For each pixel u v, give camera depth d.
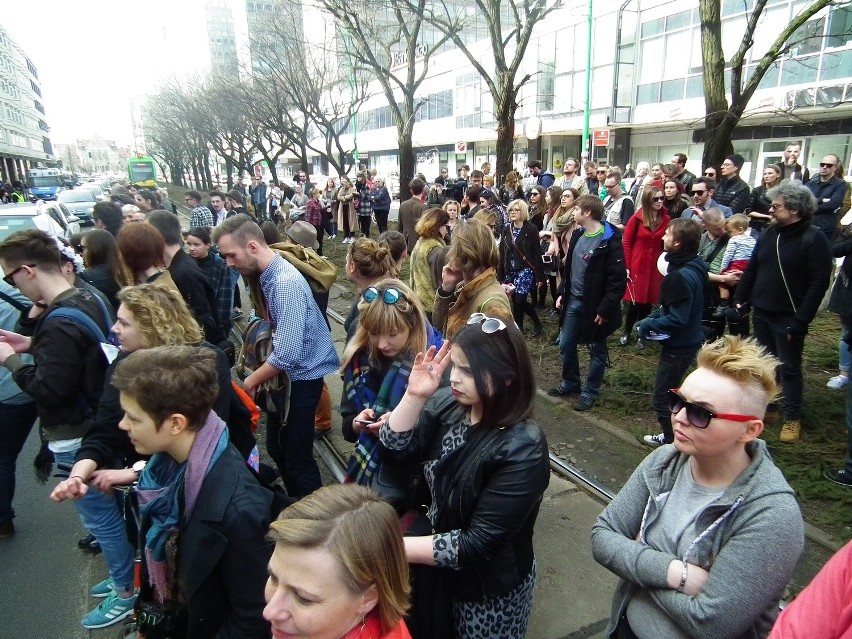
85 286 2.94
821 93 14.52
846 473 3.33
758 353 1.39
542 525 3.18
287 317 2.91
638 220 5.70
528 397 1.68
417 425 1.93
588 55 17.16
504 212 6.40
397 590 1.22
